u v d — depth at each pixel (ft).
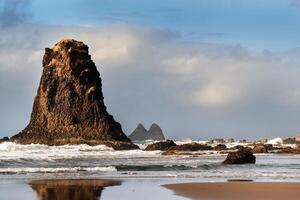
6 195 96.94
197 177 142.00
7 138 402.31
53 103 409.49
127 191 103.30
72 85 411.95
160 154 326.03
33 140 396.57
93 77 421.18
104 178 138.62
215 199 90.43
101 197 94.07
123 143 395.75
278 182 121.08
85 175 149.69
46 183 122.11
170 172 163.12
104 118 410.93
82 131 400.88
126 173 158.81
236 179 134.21
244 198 91.76
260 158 283.38
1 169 167.32
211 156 300.40
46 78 413.80
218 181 127.24
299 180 130.62
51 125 403.95
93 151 348.59
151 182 124.67
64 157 256.93
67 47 421.59
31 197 93.97
